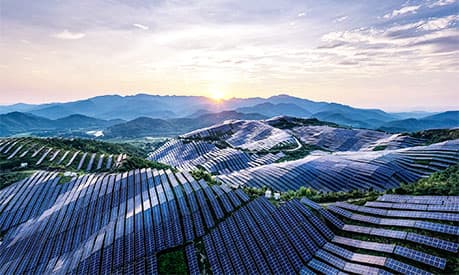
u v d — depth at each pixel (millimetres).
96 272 52344
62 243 67000
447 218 48688
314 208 65188
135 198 81562
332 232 57656
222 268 50656
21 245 70125
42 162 133125
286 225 60531
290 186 112812
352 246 51531
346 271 46000
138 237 60281
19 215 86438
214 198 73250
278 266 50812
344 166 119562
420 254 43344
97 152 169750
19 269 60406
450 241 44250
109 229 66250
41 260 62312
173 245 56750
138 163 133375
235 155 182000
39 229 74812
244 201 71562
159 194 78875
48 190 99062
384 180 102438
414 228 49688
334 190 104812
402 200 60031
